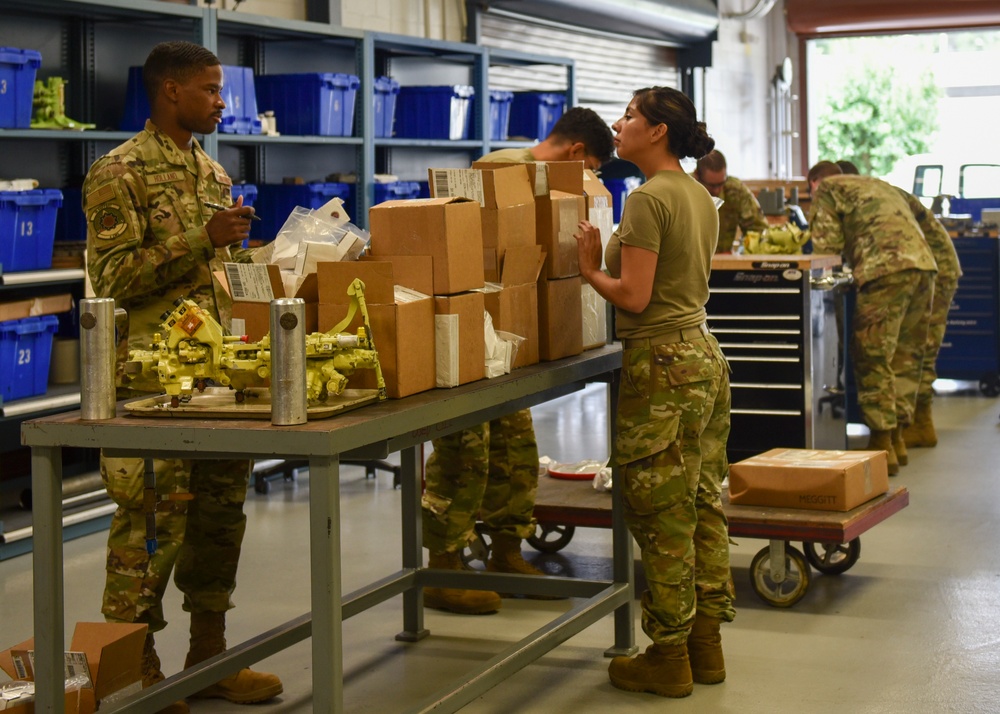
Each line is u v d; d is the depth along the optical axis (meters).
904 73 16.94
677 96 3.26
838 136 17.39
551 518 4.30
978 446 6.80
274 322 2.31
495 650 3.73
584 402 8.73
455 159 8.42
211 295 3.16
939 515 5.29
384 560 4.67
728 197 7.11
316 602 2.33
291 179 6.64
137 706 2.79
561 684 3.45
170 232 3.09
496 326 3.04
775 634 3.82
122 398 3.14
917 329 6.27
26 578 4.55
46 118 5.21
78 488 5.19
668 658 3.32
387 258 2.81
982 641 3.73
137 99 5.75
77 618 4.04
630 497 3.24
